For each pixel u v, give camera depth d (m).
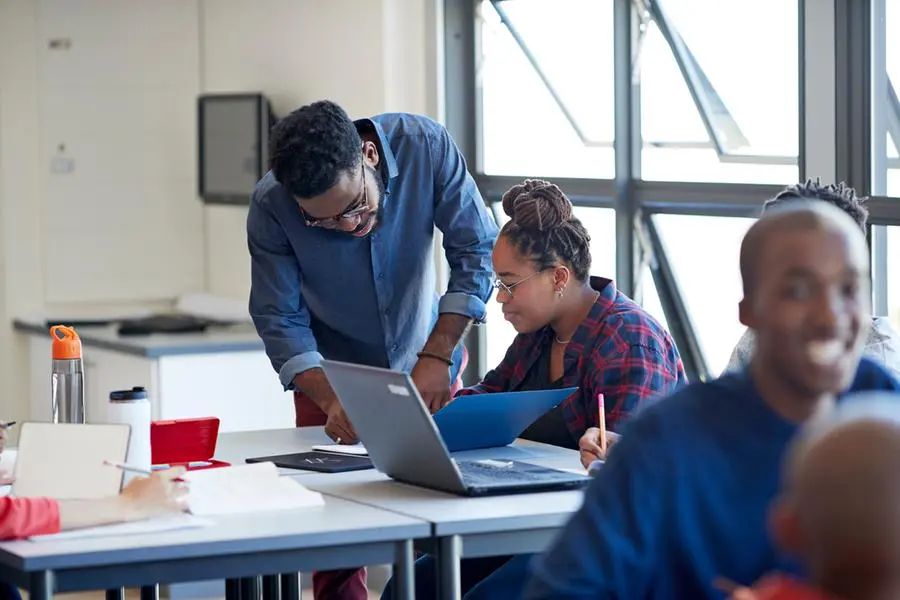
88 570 2.17
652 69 4.67
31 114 6.23
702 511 1.71
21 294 6.24
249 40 6.13
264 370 5.40
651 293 4.80
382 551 2.34
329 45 5.60
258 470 2.67
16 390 6.21
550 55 5.09
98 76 6.38
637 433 1.74
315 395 3.36
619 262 4.82
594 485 1.75
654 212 4.74
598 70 4.89
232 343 5.32
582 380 3.13
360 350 3.73
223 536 2.24
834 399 1.81
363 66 5.40
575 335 3.14
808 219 1.69
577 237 3.16
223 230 6.42
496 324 5.50
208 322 5.83
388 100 5.31
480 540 2.41
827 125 3.90
